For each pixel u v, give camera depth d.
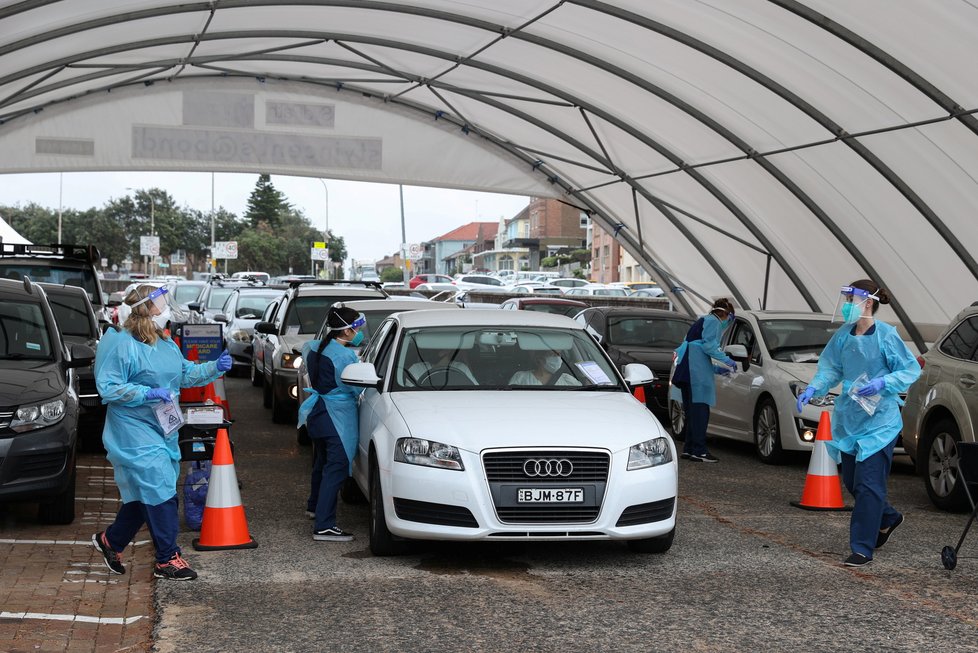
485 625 5.86
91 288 16.23
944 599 6.54
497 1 16.38
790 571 7.20
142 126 22.73
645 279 84.12
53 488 8.01
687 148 20.08
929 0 11.85
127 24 17.22
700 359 12.54
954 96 13.54
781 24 14.07
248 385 21.28
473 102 22.72
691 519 8.99
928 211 16.11
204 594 6.43
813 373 12.20
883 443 7.39
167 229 135.75
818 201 18.39
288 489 10.28
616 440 7.12
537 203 127.38
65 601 6.25
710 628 5.86
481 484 6.89
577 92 20.11
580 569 7.18
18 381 8.19
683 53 16.50
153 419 6.55
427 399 7.72
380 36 19.30
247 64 22.09
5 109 21.48
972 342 9.79
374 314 12.98
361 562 7.32
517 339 8.57
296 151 23.52
